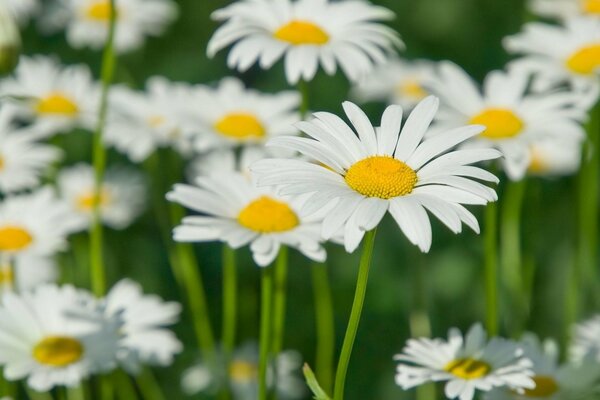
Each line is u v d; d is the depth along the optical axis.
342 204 0.72
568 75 0.88
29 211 0.86
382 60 0.84
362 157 0.74
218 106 0.90
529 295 0.92
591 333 0.84
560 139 0.86
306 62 0.83
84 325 0.80
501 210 0.96
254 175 0.79
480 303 0.95
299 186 0.72
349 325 0.73
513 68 0.89
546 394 0.79
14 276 0.85
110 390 0.85
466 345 0.78
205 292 0.96
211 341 0.89
